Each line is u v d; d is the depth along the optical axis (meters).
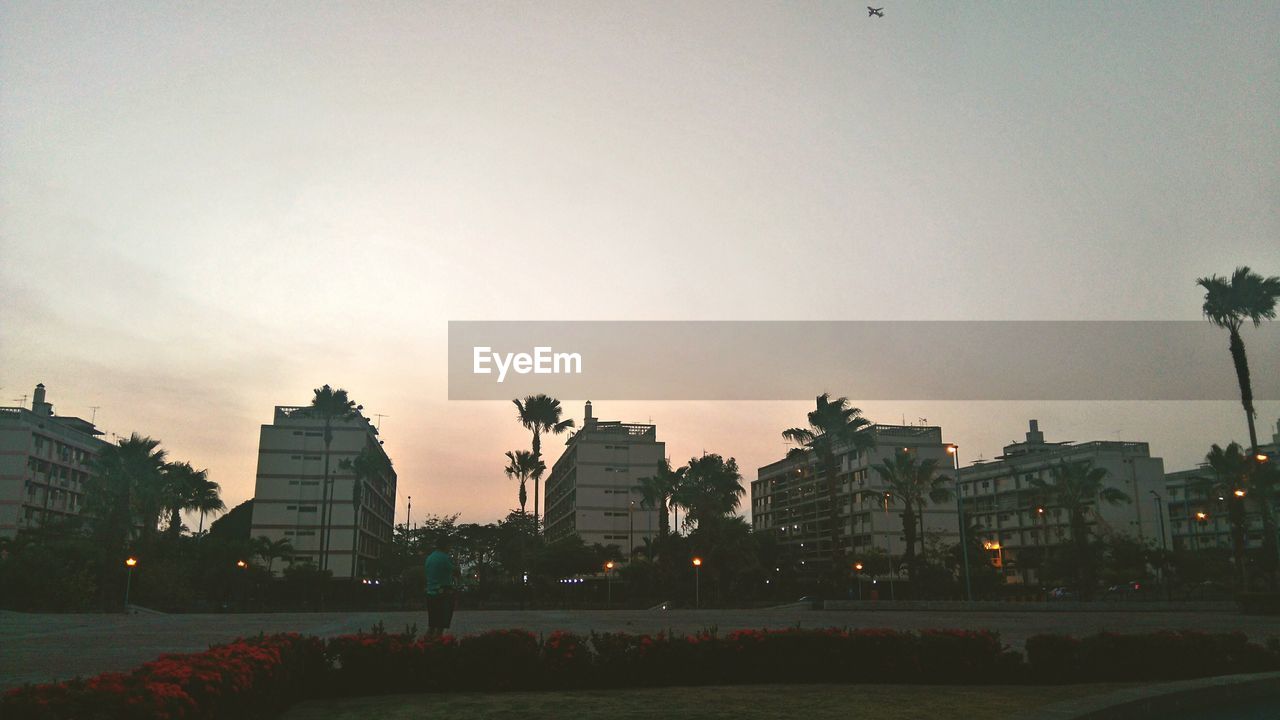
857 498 89.44
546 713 7.98
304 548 80.19
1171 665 10.72
